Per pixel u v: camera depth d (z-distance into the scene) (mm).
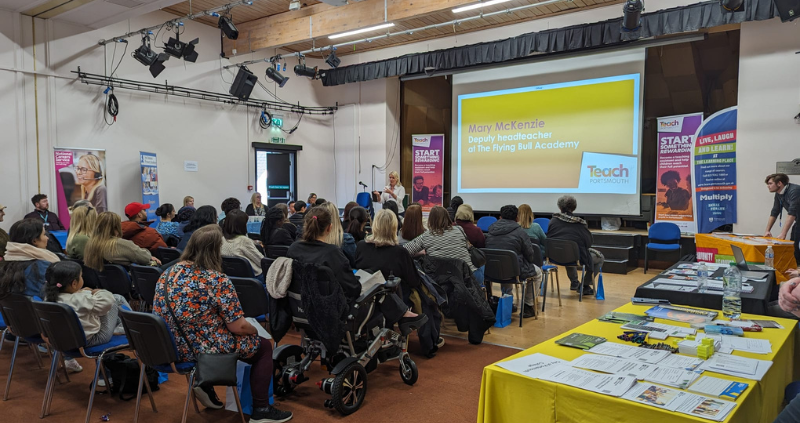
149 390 2719
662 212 7496
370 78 9672
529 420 1541
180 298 2309
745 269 3402
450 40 9516
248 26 8812
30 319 2777
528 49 7926
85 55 7355
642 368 1599
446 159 11016
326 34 7855
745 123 6578
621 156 8078
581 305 5340
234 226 3814
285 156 10320
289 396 2943
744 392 1399
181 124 8633
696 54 8125
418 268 3576
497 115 9328
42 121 6926
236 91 8703
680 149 7312
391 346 3059
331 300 2562
